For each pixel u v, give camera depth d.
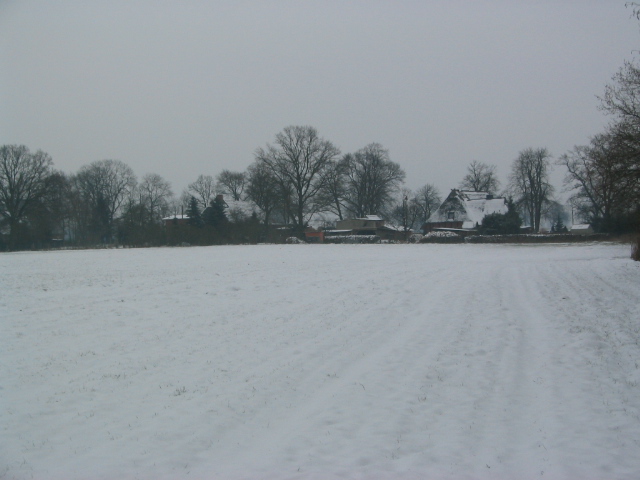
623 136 17.81
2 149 64.75
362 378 8.47
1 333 11.11
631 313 12.66
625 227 55.19
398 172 90.62
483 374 8.60
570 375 8.43
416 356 9.68
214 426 6.64
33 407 7.21
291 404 7.41
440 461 5.76
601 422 6.65
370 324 12.31
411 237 70.25
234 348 10.16
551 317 12.66
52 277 22.36
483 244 58.78
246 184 88.44
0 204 64.56
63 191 73.19
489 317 12.92
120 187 88.25
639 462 5.65
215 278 21.45
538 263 28.97
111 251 48.94
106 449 6.00
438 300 15.55
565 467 5.57
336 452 5.97
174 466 5.63
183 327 11.85
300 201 73.69
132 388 7.96
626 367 8.73
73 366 8.98
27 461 5.71
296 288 18.11
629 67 17.98
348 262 32.16
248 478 5.38
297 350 10.07
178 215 100.50
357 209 90.94
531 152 80.25
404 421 6.80
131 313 13.37
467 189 96.50
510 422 6.75
